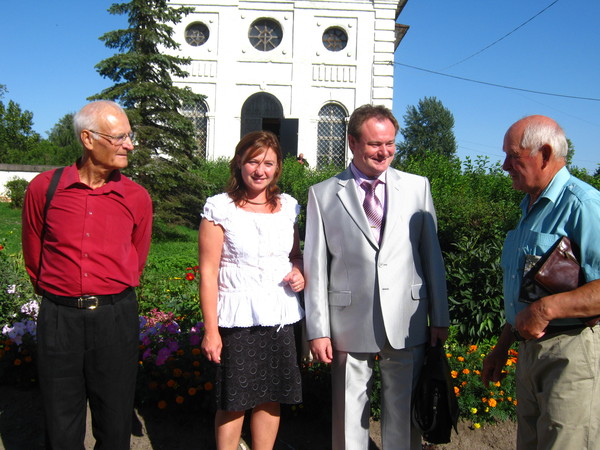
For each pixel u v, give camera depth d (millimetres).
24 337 4039
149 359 3773
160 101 12414
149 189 12133
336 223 2799
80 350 2633
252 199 2834
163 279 6562
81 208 2590
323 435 3500
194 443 3375
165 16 12508
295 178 14828
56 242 2588
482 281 4824
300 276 2818
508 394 3766
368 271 2740
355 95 19219
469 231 5672
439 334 2811
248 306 2709
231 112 19125
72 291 2586
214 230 2734
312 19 19094
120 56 11969
